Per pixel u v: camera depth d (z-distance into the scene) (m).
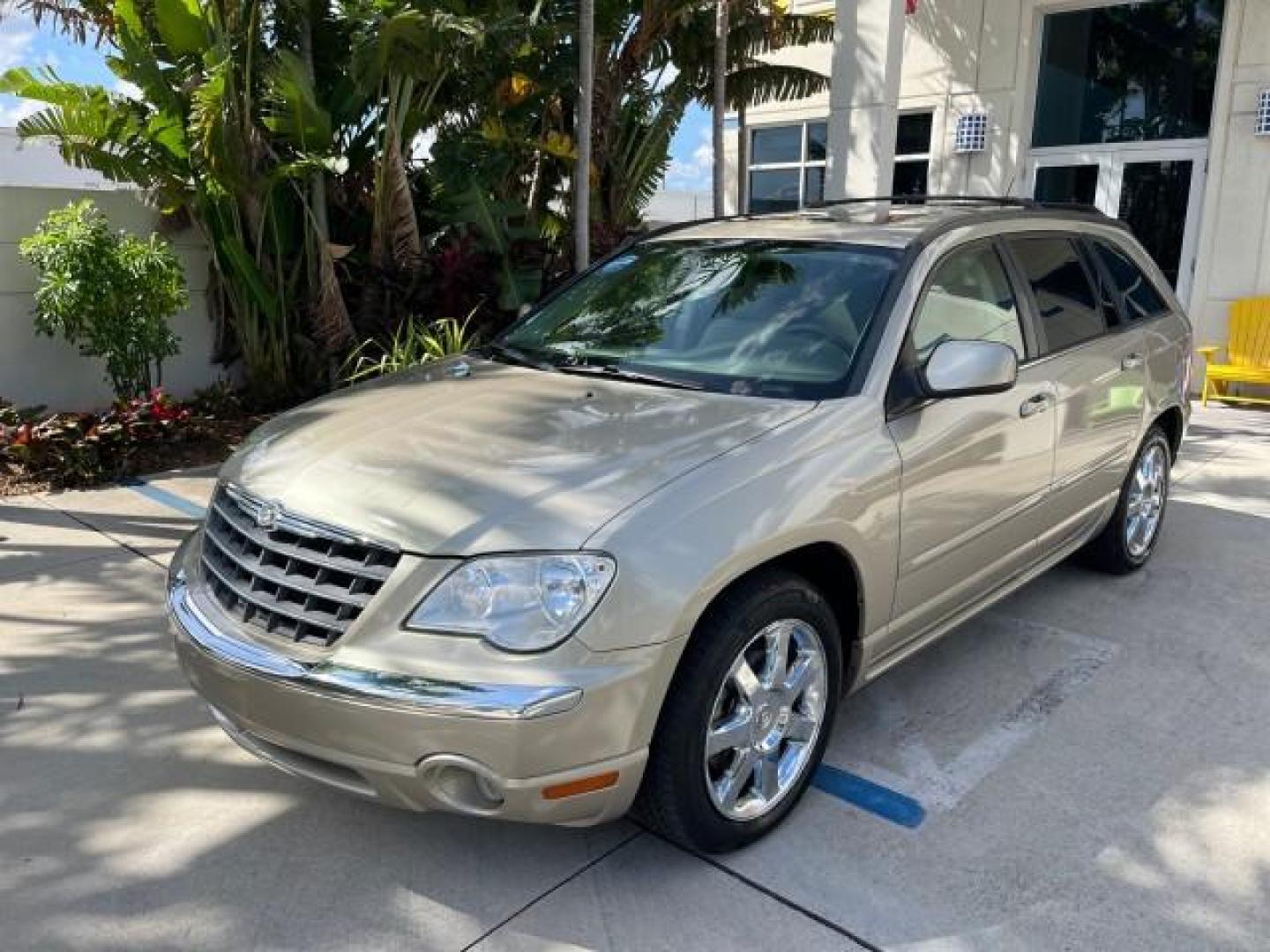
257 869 2.96
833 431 3.17
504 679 2.48
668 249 4.49
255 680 2.69
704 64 11.27
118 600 4.89
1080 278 4.77
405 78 8.29
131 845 3.06
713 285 4.04
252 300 8.75
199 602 3.00
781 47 11.37
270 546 2.84
